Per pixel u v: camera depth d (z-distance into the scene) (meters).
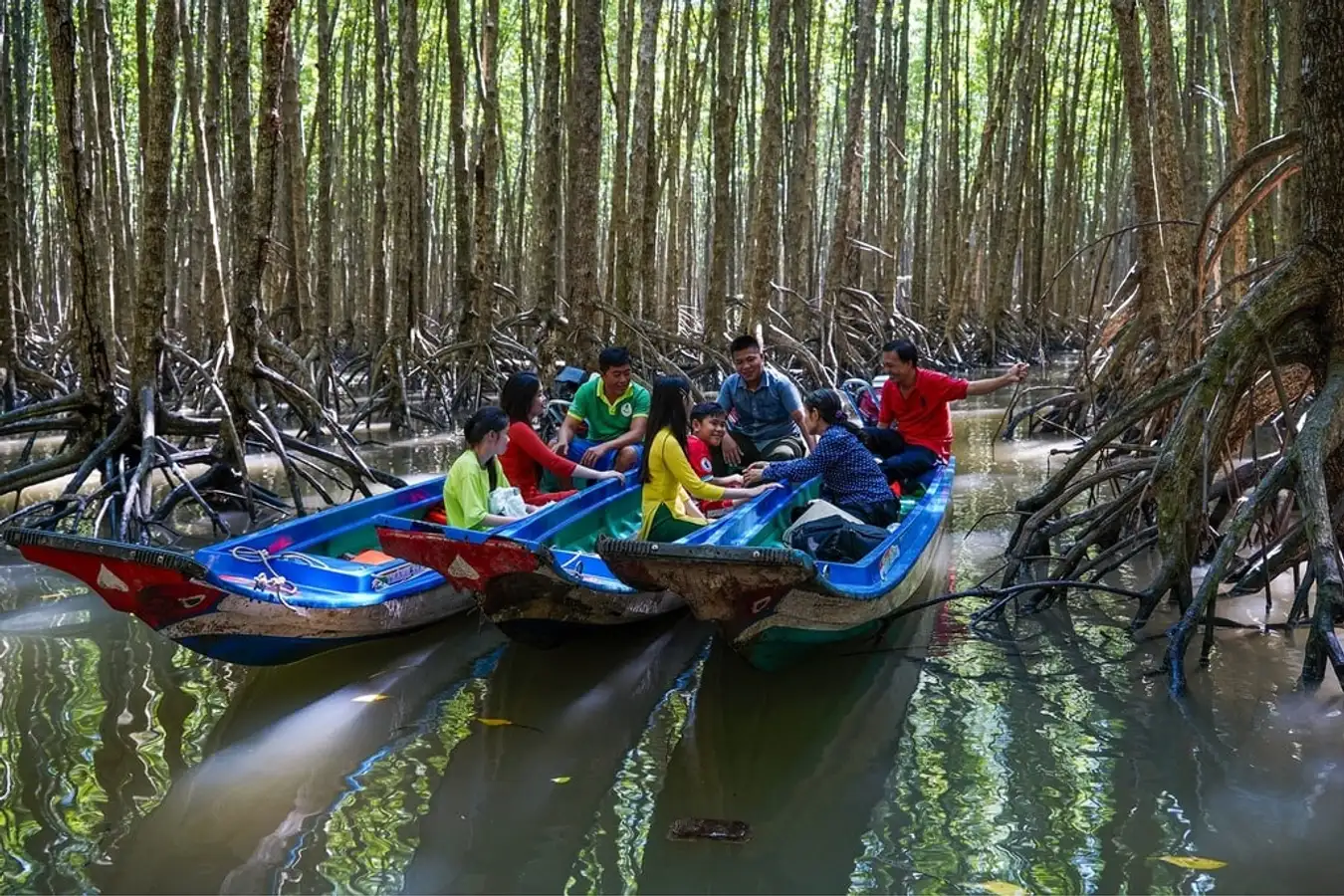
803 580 5.21
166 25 9.05
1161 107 9.05
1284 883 3.73
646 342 15.20
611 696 5.83
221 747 5.07
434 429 16.11
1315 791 4.36
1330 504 5.97
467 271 16.11
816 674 6.00
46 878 3.92
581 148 13.50
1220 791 4.39
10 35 18.58
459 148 15.58
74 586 7.60
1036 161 27.16
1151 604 6.18
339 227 27.36
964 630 6.61
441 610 6.91
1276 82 12.65
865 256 26.09
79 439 9.65
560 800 4.56
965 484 11.23
